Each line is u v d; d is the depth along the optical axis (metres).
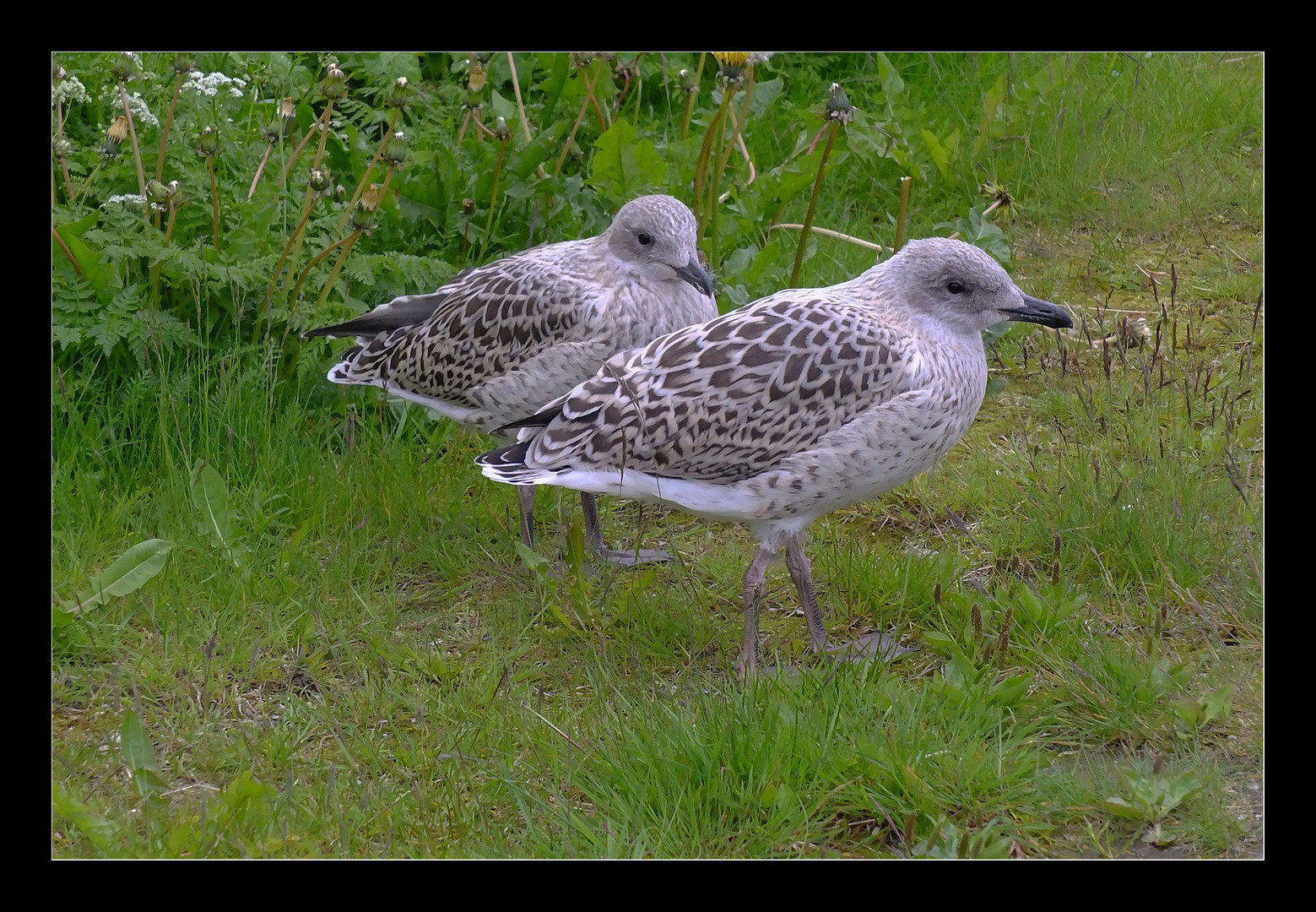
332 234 6.96
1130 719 4.60
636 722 4.59
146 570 5.28
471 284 6.06
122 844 4.11
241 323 6.73
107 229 6.54
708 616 5.45
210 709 4.88
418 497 6.06
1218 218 8.62
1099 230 8.53
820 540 5.90
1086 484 5.79
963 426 5.09
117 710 4.70
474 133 7.99
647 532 6.14
